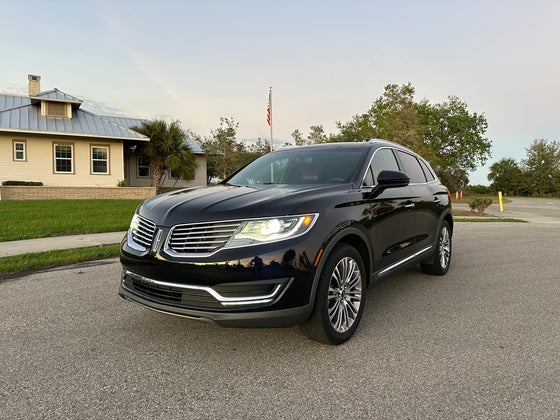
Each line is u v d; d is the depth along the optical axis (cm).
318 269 280
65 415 216
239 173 448
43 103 2164
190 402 231
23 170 2081
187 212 289
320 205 297
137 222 323
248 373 266
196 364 279
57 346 307
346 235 309
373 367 275
